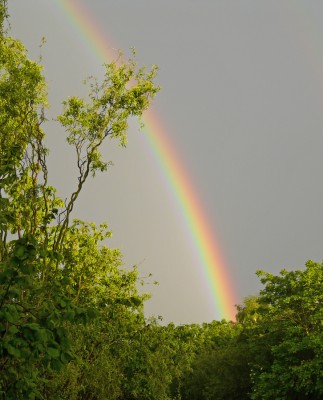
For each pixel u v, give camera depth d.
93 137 18.41
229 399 59.34
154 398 32.06
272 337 51.00
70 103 18.39
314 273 48.53
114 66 19.05
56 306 9.33
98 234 28.73
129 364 30.66
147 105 19.12
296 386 44.00
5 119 16.31
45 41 17.19
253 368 54.34
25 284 8.57
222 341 76.88
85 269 27.28
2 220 10.29
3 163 11.30
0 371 8.97
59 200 17.70
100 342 23.55
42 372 12.04
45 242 15.56
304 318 48.38
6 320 8.12
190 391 61.84
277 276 50.41
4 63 16.81
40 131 16.58
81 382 22.58
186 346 39.25
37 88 16.89
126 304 11.27
